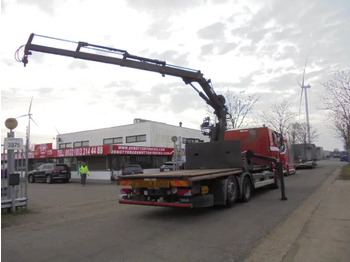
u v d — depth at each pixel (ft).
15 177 31.45
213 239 19.13
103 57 31.01
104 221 26.11
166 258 15.90
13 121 32.58
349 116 67.46
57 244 19.26
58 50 29.07
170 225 23.54
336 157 314.76
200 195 26.45
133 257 16.22
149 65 33.35
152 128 111.04
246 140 44.04
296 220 23.34
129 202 27.86
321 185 46.75
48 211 32.48
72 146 137.49
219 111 38.70
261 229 21.16
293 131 157.38
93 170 92.27
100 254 16.93
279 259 15.24
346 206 28.02
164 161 103.40
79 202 39.32
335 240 17.99
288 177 66.23
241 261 15.15
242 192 32.30
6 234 22.33
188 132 129.39
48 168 81.56
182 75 35.29
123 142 118.21
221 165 33.63
